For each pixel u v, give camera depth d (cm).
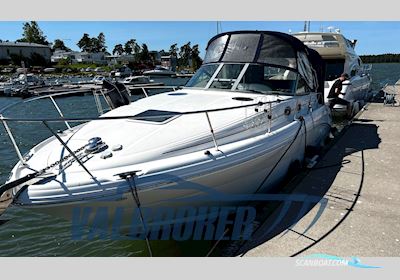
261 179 411
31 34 10612
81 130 389
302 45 548
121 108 438
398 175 502
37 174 305
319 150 596
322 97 630
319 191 447
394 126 823
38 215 516
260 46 514
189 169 321
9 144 1165
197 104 430
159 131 355
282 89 509
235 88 495
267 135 411
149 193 304
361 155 596
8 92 3297
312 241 336
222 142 373
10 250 429
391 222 368
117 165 313
